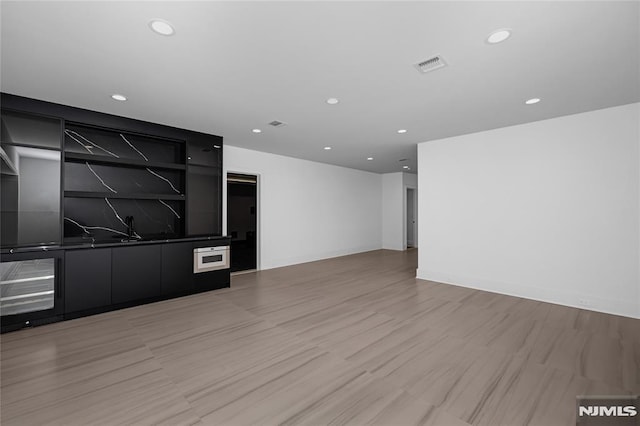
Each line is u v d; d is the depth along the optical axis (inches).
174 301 150.9
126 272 138.8
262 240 232.8
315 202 277.1
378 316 129.6
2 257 109.3
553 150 147.9
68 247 123.1
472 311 135.9
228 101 126.3
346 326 118.2
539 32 76.7
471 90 114.1
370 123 156.6
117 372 83.8
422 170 199.9
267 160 235.8
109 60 91.7
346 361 90.4
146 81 106.9
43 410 67.6
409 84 109.1
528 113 140.4
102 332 111.5
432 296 160.2
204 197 182.2
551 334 109.9
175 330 114.0
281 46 84.0
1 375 82.0
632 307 126.9
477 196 174.7
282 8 67.4
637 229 126.5
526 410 67.6
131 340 104.8
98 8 67.2
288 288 177.6
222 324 120.3
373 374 83.0
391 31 76.5
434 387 76.8
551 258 148.7
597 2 65.3
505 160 163.6
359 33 77.5
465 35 78.4
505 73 100.1
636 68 95.9
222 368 86.2
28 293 115.1
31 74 101.3
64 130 132.0
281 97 122.0
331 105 130.7
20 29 75.0
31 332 111.1
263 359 91.5
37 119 127.0
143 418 65.0
